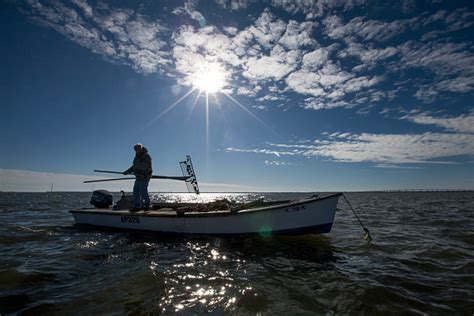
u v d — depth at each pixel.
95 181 10.95
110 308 3.70
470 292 4.29
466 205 29.83
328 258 6.45
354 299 4.03
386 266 5.78
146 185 9.79
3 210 22.33
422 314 3.56
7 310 3.66
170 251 7.06
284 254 6.82
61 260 6.14
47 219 15.16
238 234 7.89
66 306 3.76
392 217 16.31
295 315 3.54
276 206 7.49
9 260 6.11
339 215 18.09
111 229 10.18
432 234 9.75
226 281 4.77
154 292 4.23
